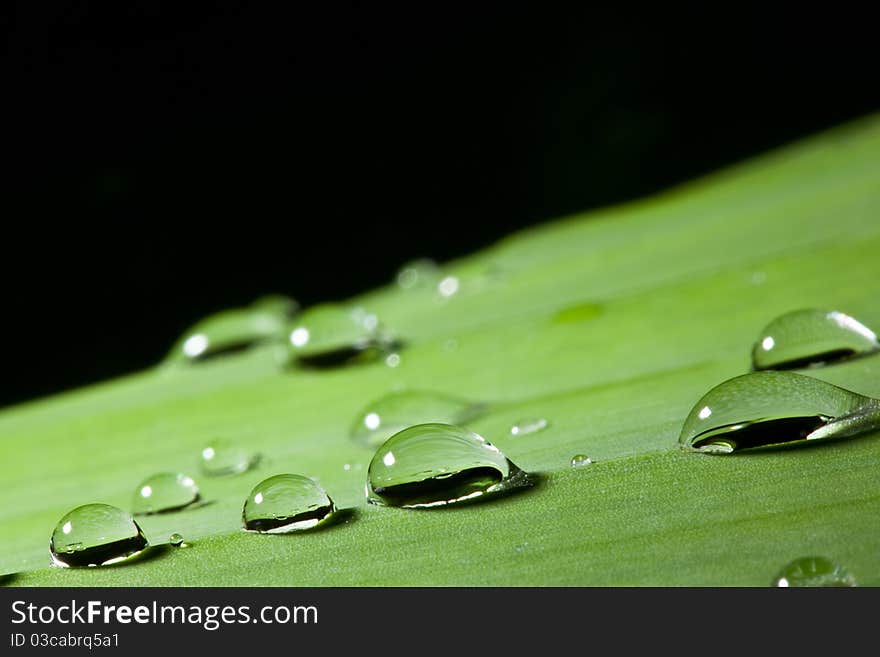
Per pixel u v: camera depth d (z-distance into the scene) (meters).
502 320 0.13
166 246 0.43
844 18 0.47
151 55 0.44
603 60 0.47
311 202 0.45
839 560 0.10
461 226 0.46
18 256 0.40
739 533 0.10
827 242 0.13
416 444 0.11
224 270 0.43
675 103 0.47
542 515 0.10
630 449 0.11
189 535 0.11
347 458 0.11
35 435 0.13
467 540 0.10
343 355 0.13
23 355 0.39
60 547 0.11
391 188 0.46
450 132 0.47
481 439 0.11
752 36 0.47
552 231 0.21
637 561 0.10
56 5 0.42
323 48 0.46
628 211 0.21
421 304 0.16
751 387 0.11
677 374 0.12
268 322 0.17
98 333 0.40
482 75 0.48
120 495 0.12
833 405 0.10
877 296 0.12
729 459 0.10
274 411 0.12
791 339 0.11
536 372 0.12
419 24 0.48
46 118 0.42
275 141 0.45
